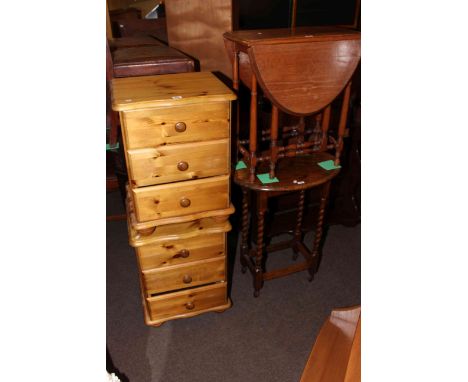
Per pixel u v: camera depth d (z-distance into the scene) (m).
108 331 2.01
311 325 2.02
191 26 2.29
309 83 1.64
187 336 1.97
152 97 1.39
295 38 1.56
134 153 1.44
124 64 1.76
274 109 1.69
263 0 2.80
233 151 1.91
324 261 2.50
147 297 1.86
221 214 1.70
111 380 1.43
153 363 1.83
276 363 1.82
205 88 1.50
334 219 2.73
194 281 1.89
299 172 1.91
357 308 1.46
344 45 1.62
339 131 1.89
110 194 3.24
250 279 2.35
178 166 1.52
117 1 4.23
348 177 2.60
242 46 1.58
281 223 2.57
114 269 2.47
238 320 2.05
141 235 1.67
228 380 1.74
